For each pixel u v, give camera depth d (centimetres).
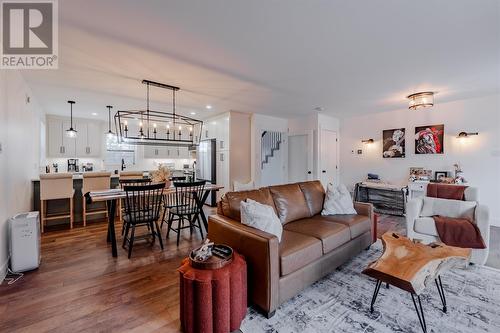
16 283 224
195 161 748
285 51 248
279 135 683
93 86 360
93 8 177
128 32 211
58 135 617
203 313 153
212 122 626
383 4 174
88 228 404
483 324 170
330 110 542
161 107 509
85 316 178
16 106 290
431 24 199
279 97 427
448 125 466
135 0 167
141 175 486
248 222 211
